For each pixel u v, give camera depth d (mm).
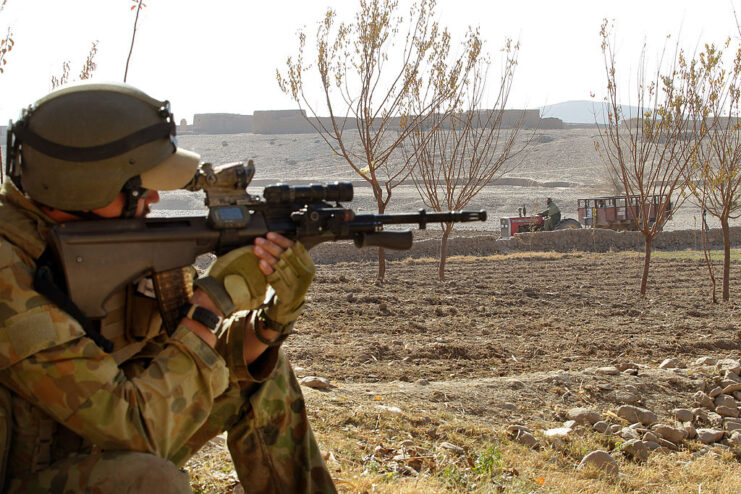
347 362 8234
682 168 13875
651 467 5734
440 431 5539
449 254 23828
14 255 1910
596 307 13234
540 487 4645
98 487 1843
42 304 1891
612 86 14039
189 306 2074
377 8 13031
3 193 2057
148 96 2068
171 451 2053
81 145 1935
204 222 2139
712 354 9703
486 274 18266
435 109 14000
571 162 62000
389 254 22766
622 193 42844
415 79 13688
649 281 17047
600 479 5234
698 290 15703
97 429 1873
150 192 2160
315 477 2643
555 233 25844
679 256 22594
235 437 2551
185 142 86188
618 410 6875
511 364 8680
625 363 8438
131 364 2324
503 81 14977
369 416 5484
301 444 2611
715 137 13805
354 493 3576
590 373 7871
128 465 1866
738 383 7758
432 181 14578
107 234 1999
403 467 4457
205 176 2133
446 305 12656
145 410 1933
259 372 2439
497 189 50281
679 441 6527
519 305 13133
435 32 13430
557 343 9914
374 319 11055
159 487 1882
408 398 6562
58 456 2043
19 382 1878
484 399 6832
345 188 2236
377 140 13859
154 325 2277
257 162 73625
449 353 8945
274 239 2119
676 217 36031
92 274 1988
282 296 2197
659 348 9797
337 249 22094
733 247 26719
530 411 6715
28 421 1985
